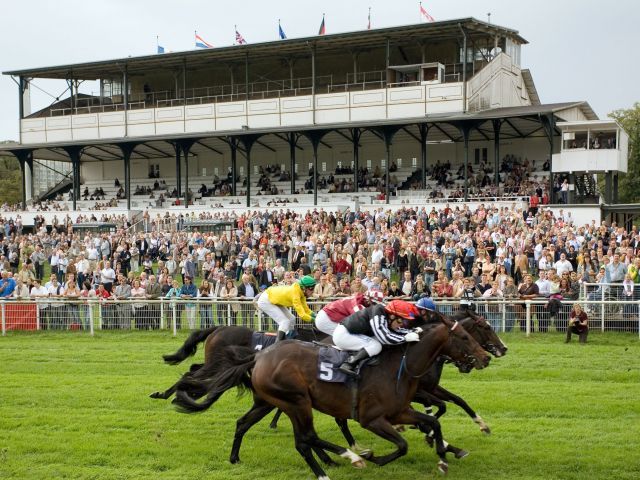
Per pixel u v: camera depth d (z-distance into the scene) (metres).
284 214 34.12
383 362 8.34
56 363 15.12
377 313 8.30
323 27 42.03
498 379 13.20
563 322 17.12
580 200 32.88
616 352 15.21
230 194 43.72
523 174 37.03
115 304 18.86
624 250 20.27
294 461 9.07
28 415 11.07
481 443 9.52
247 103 42.19
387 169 36.84
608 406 11.05
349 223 30.02
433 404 9.63
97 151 48.53
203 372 9.02
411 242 23.95
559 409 10.98
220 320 18.12
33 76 47.62
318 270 19.36
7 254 31.69
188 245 29.19
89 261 27.83
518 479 8.26
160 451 9.39
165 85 49.66
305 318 10.10
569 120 36.31
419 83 38.00
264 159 47.34
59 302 18.70
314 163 40.00
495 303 17.23
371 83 42.81
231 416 11.11
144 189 47.41
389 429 8.16
